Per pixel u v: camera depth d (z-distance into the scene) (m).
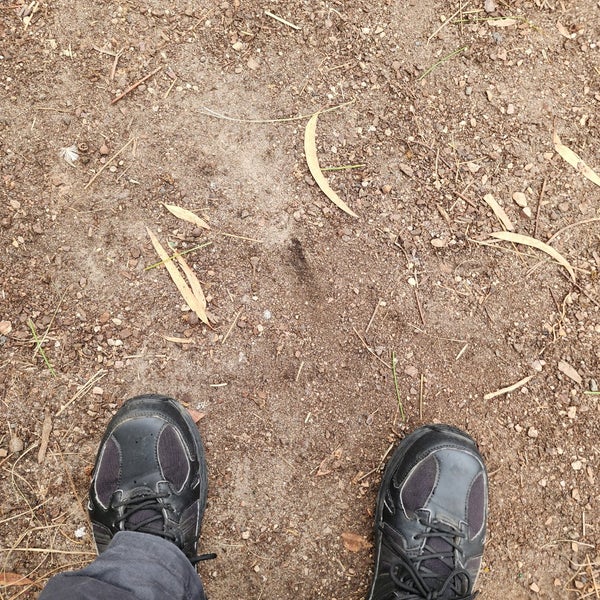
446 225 1.56
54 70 1.50
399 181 1.56
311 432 1.48
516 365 1.54
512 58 1.62
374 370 1.51
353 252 1.53
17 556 1.40
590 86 1.64
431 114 1.59
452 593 1.42
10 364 1.44
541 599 1.50
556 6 1.65
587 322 1.57
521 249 1.58
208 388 1.47
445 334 1.53
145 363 1.46
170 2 1.54
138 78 1.51
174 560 1.21
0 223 1.46
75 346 1.45
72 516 1.42
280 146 1.53
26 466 1.42
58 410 1.44
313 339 1.50
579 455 1.54
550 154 1.61
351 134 1.56
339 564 1.47
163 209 1.49
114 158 1.49
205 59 1.54
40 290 1.46
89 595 1.04
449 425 1.51
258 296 1.50
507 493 1.51
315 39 1.57
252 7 1.56
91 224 1.48
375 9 1.59
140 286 1.48
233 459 1.47
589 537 1.52
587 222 1.60
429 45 1.60
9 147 1.48
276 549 1.46
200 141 1.52
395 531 1.44
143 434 1.42
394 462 1.47
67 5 1.51
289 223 1.52
